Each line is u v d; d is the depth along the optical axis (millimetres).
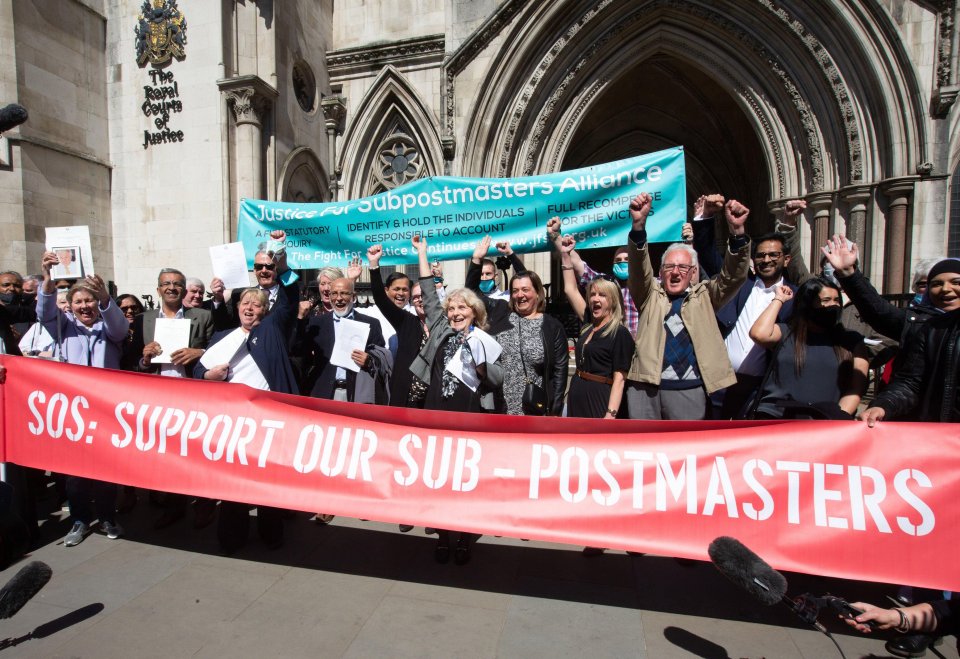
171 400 3334
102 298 3809
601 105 14188
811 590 2975
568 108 10508
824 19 8828
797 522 2418
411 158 11461
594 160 15844
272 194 9555
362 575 3145
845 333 2904
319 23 11156
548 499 2746
